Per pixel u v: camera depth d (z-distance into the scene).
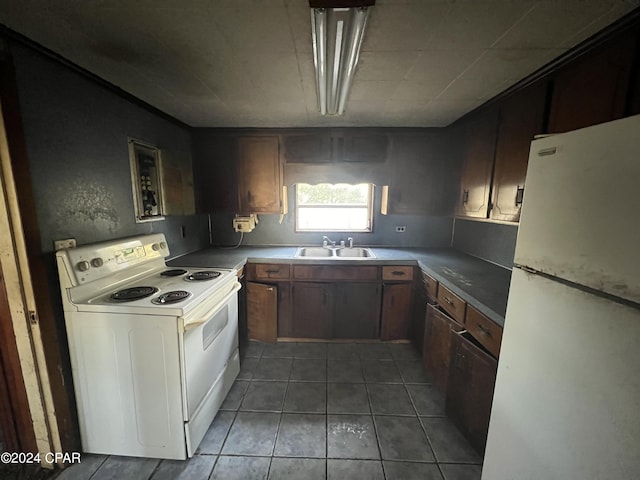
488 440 1.16
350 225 3.23
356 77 1.58
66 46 1.25
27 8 0.98
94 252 1.49
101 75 1.54
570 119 1.33
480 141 2.09
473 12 1.02
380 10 1.00
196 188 2.75
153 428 1.43
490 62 1.39
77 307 1.36
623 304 0.66
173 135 2.39
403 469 1.42
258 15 1.04
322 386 2.06
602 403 0.71
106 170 1.67
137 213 1.96
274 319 2.61
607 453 0.70
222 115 2.27
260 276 2.62
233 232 3.16
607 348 0.70
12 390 1.33
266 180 2.73
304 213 3.21
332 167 2.70
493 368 1.36
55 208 1.34
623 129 0.65
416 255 2.75
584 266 0.76
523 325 0.98
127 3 0.97
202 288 1.63
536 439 0.92
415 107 2.07
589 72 1.23
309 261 2.56
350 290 2.62
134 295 1.49
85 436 1.46
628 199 0.65
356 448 1.54
